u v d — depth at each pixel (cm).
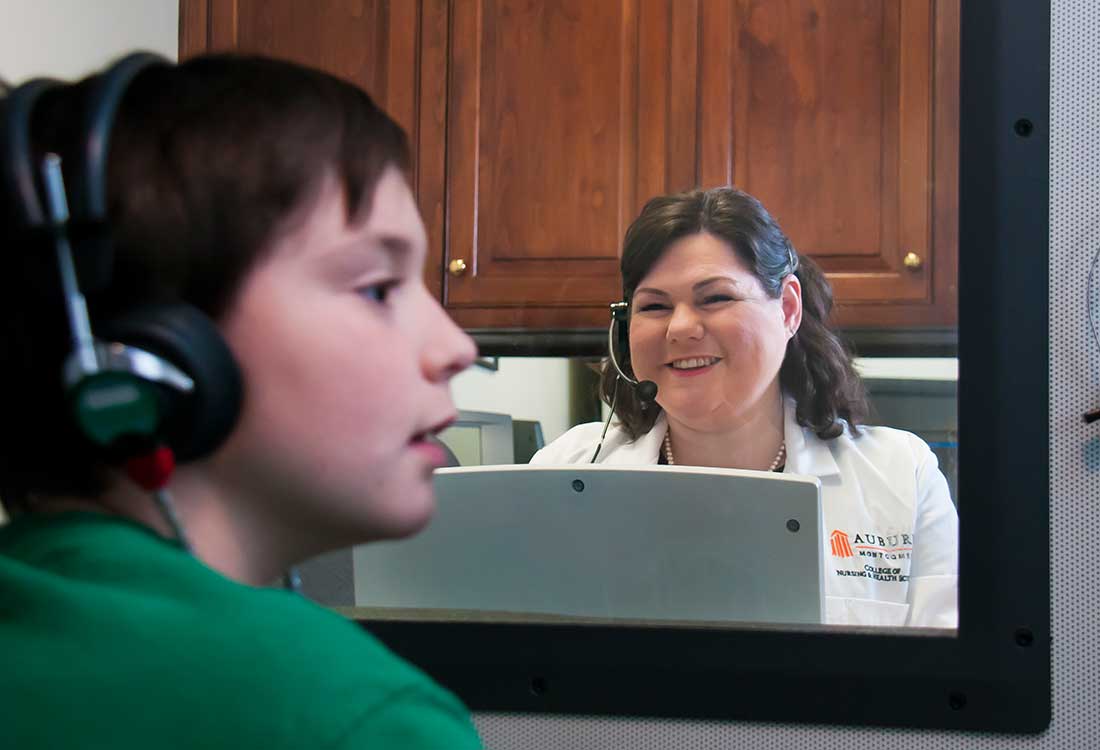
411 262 43
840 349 137
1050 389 71
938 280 84
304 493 41
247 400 39
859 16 185
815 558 84
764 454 136
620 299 197
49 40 146
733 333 137
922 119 180
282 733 33
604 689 74
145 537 39
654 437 146
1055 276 71
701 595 87
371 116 43
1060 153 71
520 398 193
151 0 160
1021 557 70
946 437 78
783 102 190
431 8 194
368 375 40
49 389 38
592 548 88
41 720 34
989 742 71
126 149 38
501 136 197
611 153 197
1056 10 72
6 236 37
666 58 196
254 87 41
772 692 73
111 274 37
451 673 76
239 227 38
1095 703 70
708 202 138
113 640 35
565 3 196
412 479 42
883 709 72
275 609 37
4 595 37
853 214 184
